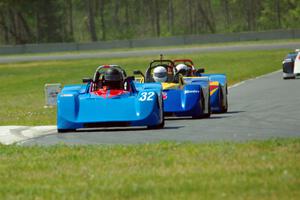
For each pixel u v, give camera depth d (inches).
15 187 1132.5
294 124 2073.1
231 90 3988.7
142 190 1047.6
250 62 7160.4
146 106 2076.8
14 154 1555.1
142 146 1553.9
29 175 1253.7
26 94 4940.9
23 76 6983.3
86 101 2112.5
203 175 1154.0
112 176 1186.6
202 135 1873.8
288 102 2940.5
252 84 4414.4
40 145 1774.1
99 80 2209.6
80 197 1022.4
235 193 996.6
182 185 1069.8
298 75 4734.3
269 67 6323.8
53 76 6683.1
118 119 2055.9
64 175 1230.9
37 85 5792.3
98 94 2149.4
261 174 1132.5
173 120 2418.8
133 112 2074.3
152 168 1250.6
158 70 2532.0
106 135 1974.7
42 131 2155.5
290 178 1068.5
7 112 3476.9
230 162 1266.0
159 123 2092.8
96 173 1229.1
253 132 1903.3
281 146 1441.9
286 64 4771.2
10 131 2166.6
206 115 2484.0
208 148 1456.7
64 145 1662.2
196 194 1003.3
